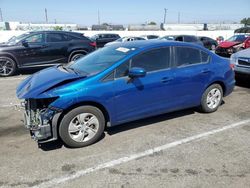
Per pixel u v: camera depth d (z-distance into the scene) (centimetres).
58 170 357
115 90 422
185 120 528
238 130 484
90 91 402
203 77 530
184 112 571
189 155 395
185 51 510
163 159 384
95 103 415
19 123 518
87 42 1144
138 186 324
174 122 518
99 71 425
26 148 416
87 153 401
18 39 1054
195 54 527
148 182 332
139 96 448
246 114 566
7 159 384
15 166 366
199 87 530
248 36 1759
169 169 359
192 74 511
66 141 404
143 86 448
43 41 1049
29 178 340
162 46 479
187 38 1925
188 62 514
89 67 455
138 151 407
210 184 327
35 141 439
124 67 434
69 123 400
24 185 327
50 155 395
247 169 359
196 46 530
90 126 420
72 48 1104
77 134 412
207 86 545
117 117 438
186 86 507
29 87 408
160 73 470
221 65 564
